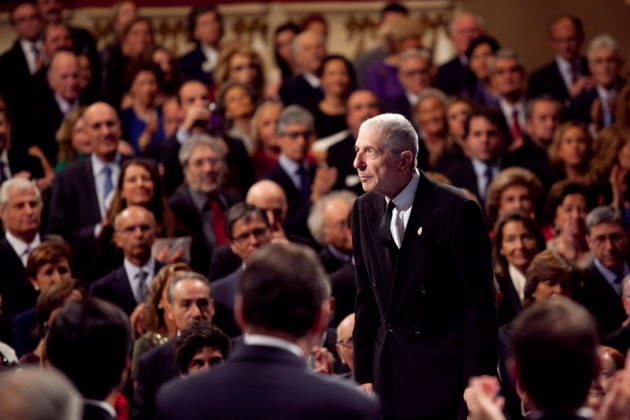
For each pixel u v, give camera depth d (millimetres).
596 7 21828
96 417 5457
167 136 16828
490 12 22188
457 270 7938
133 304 12305
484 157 15539
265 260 5316
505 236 12047
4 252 12852
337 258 13039
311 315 5281
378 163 7895
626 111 16469
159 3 22297
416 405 7984
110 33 21891
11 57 18656
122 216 12430
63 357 5500
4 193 12891
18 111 18344
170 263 12570
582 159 15523
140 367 10102
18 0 21156
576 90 18516
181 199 14031
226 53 19219
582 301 12078
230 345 9211
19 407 4414
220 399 5156
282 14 22562
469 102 16438
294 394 5133
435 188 8023
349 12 22688
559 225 13422
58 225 14172
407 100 18297
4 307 12648
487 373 7762
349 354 10031
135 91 17344
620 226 12250
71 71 16984
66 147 15672
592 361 5094
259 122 16828
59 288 10852
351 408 5141
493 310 7887
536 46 22125
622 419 5008
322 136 17766
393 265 8078
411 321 8023
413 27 19438
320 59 18969
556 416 5094
